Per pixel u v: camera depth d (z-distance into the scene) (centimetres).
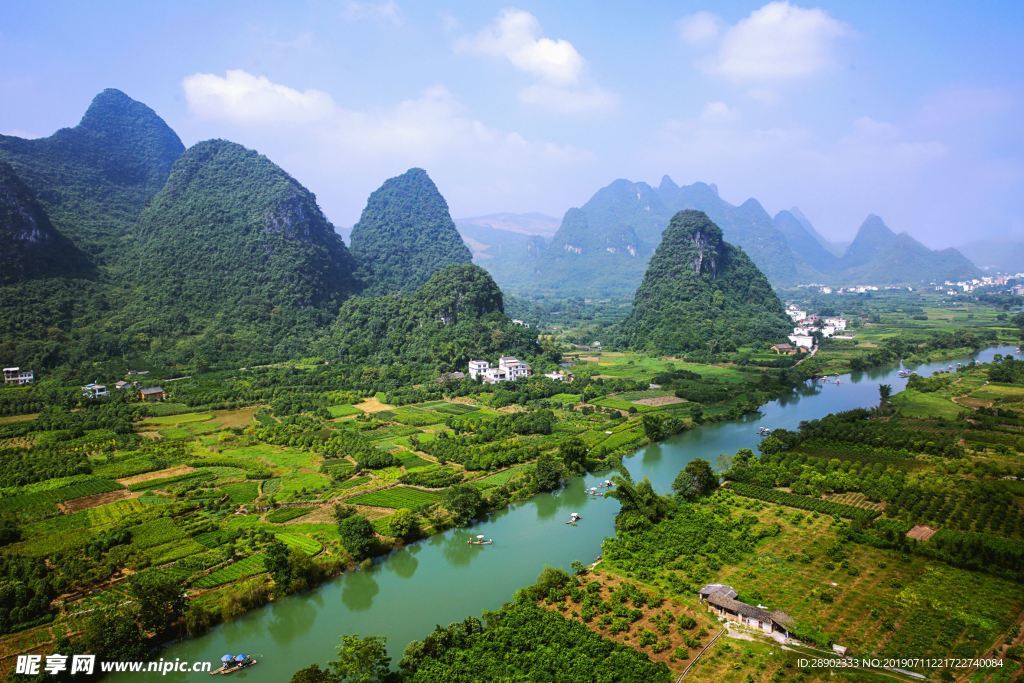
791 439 16050
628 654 7269
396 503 12438
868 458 14712
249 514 12112
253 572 9669
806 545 10338
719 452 16275
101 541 10406
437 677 6925
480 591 9450
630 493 11494
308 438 16650
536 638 7631
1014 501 11575
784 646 7581
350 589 9581
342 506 11938
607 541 10538
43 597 8738
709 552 10069
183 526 11344
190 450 16138
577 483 14162
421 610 8944
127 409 19212
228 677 7519
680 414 19625
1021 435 15738
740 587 8981
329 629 8538
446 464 14900
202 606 8675
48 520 11600
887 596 8612
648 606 8525
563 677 6806
